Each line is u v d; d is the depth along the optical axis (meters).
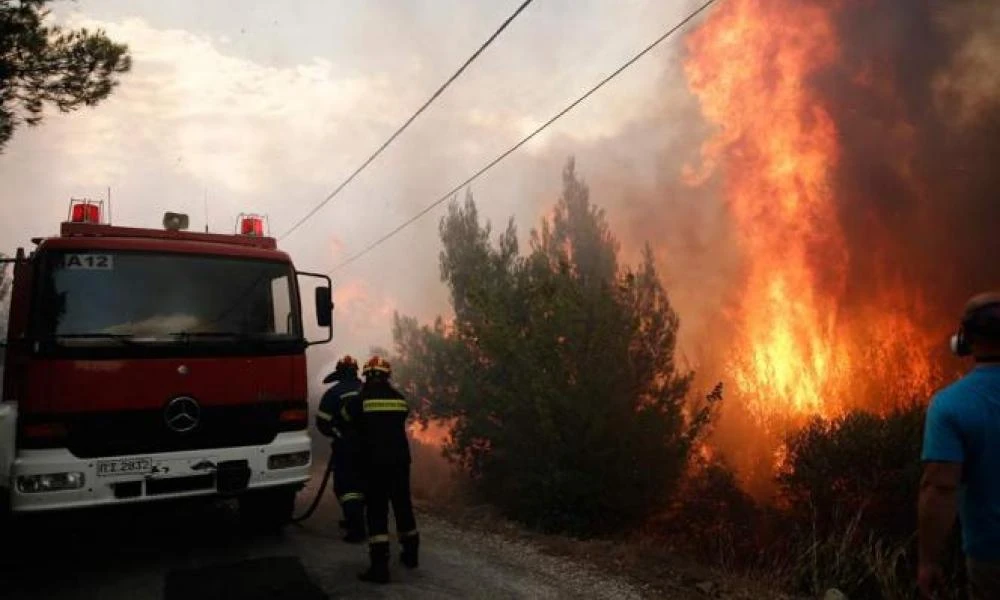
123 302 5.48
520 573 5.57
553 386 7.39
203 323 5.72
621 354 7.45
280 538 6.44
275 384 5.91
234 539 6.39
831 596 5.28
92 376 5.17
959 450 2.52
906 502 7.20
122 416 5.23
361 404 5.46
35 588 5.03
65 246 5.44
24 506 4.88
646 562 6.09
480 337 8.07
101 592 4.94
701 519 8.37
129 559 5.74
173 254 5.80
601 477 7.19
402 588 5.06
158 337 5.50
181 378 5.47
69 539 6.37
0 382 6.04
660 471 7.43
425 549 6.20
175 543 6.24
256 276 6.09
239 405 5.70
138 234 6.13
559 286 8.09
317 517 7.41
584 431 7.27
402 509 5.46
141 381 5.33
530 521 7.42
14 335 5.67
